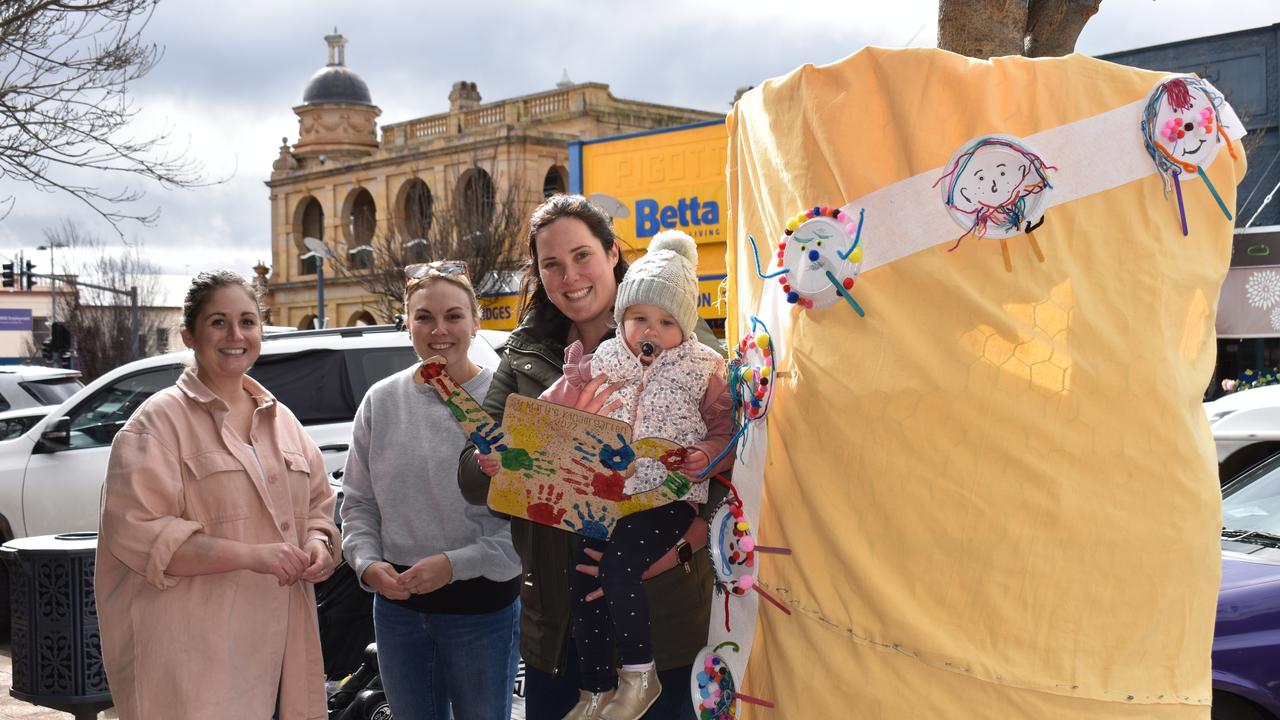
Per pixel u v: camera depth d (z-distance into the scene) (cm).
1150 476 201
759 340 231
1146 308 203
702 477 257
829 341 213
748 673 237
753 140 243
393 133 4609
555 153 4038
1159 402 201
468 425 261
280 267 5066
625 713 257
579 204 309
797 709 217
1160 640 203
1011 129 205
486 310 2805
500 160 4006
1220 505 212
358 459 380
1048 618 199
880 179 211
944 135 206
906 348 204
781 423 225
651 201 2086
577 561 279
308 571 334
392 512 364
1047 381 200
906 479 203
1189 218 210
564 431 256
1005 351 201
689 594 280
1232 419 526
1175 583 204
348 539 369
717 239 2011
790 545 221
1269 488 457
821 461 212
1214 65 1989
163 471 316
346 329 812
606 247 310
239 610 325
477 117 4306
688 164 2042
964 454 200
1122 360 201
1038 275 202
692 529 274
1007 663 199
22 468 829
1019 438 199
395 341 793
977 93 205
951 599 201
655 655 278
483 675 361
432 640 366
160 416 325
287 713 342
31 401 1131
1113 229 204
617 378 273
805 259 215
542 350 309
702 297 2011
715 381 270
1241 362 1561
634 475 263
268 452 343
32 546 451
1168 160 205
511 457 262
